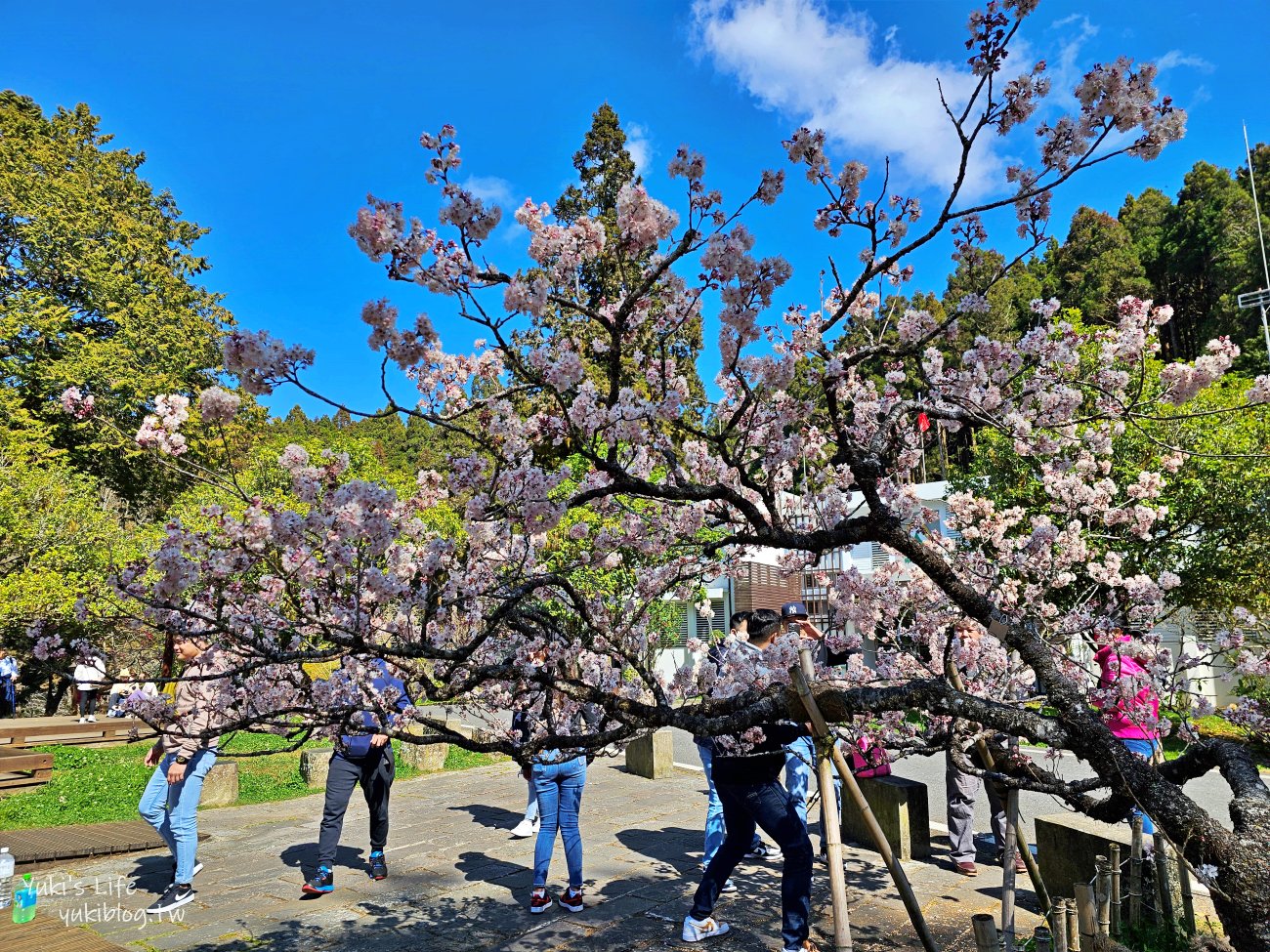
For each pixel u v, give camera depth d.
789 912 4.02
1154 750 4.07
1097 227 36.50
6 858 5.03
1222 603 10.08
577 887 5.04
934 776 10.41
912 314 3.48
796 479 4.78
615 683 4.04
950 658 4.09
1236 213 33.09
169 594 2.55
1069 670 4.84
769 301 2.75
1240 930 2.29
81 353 23.83
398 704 3.19
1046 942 2.96
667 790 9.06
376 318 2.58
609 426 2.90
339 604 3.07
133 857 6.45
